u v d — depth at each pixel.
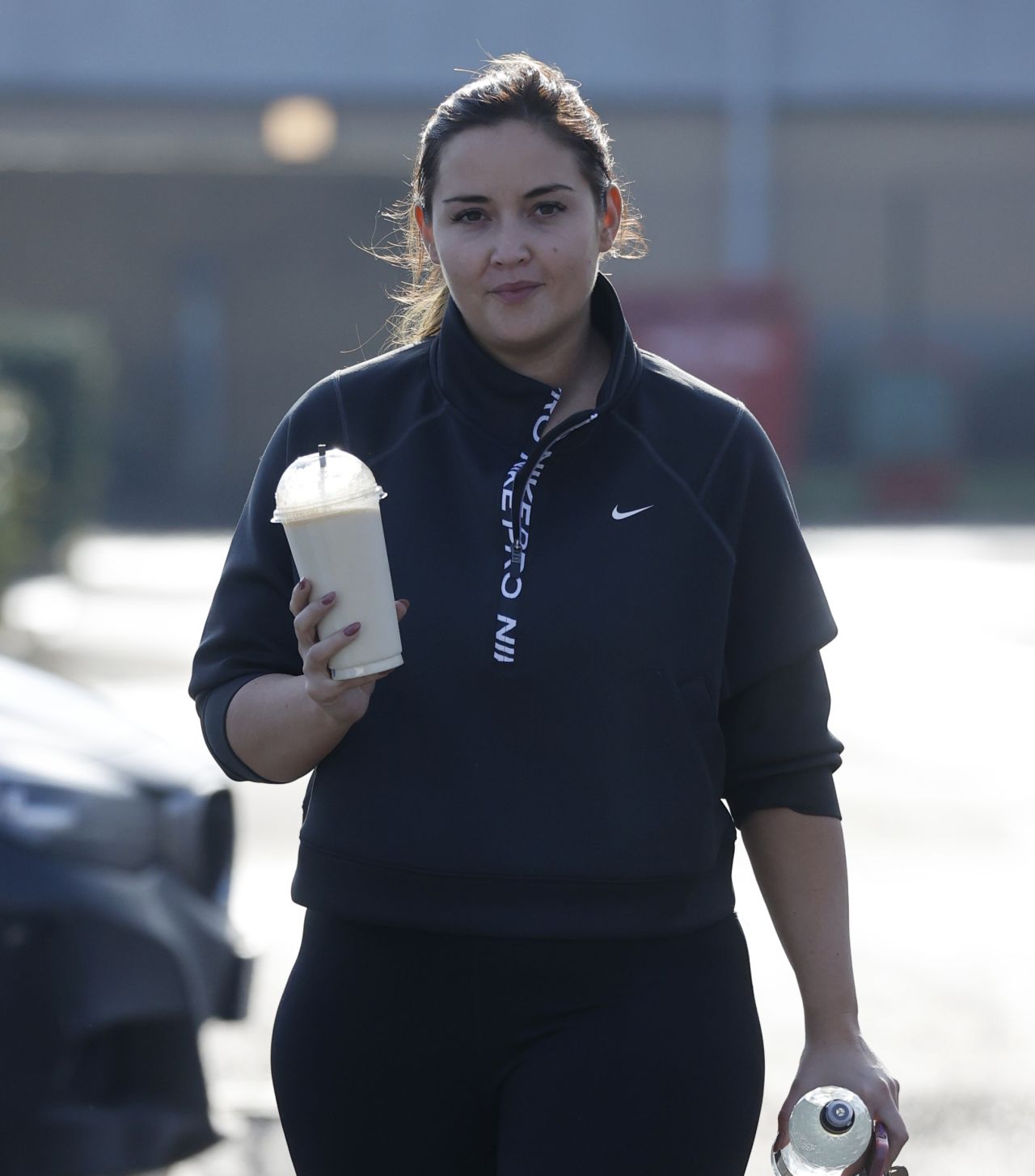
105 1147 12.45
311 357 111.06
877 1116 8.02
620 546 7.97
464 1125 8.07
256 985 14.17
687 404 8.27
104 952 12.65
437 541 8.04
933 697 39.28
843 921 8.41
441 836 7.82
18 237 109.56
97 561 67.38
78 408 61.31
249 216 110.31
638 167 101.12
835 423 122.81
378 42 83.62
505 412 8.12
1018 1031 18.98
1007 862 25.86
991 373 124.62
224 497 105.88
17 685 14.47
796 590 8.38
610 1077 7.79
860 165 110.88
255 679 8.14
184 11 82.50
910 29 86.19
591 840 7.80
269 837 26.67
